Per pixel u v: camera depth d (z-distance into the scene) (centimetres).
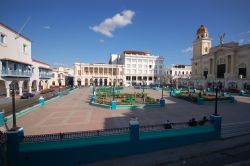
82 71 7244
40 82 4684
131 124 973
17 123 1535
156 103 2452
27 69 3669
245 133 1304
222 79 5244
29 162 829
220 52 5516
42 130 1347
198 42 6744
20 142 847
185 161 898
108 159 925
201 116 1825
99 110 2116
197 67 6838
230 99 2870
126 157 950
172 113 1967
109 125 1477
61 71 7275
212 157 945
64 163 864
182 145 1083
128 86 7369
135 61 7969
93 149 898
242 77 4675
